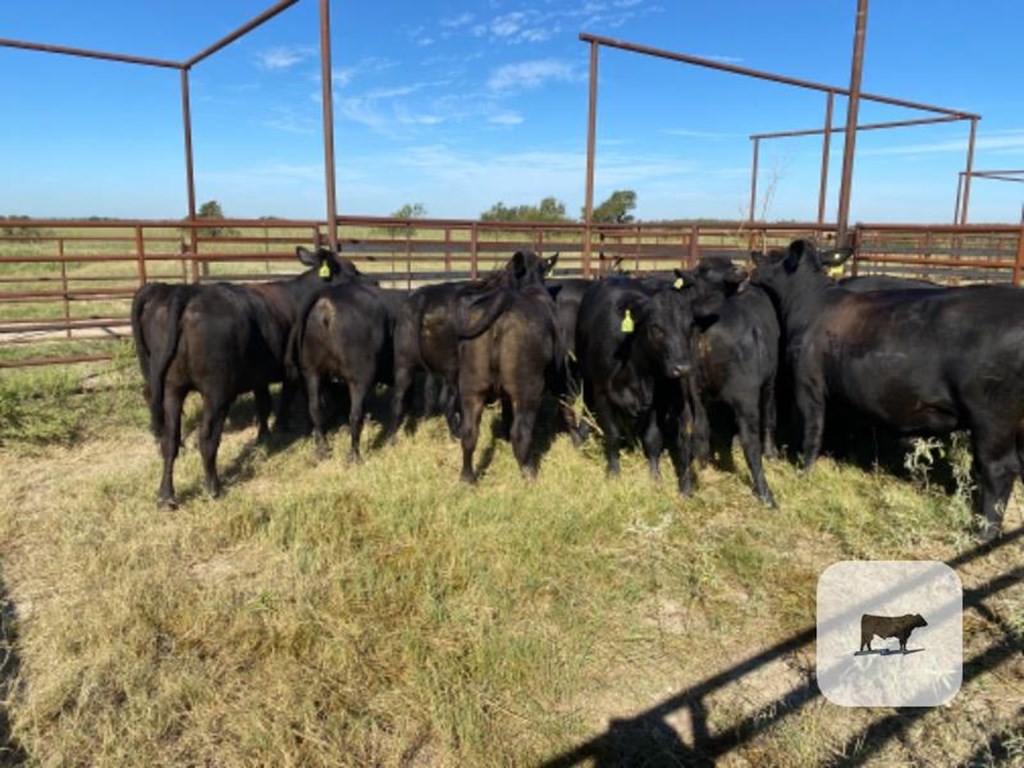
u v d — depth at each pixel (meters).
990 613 3.95
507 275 6.54
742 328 5.28
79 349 9.76
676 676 3.47
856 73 7.92
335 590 3.96
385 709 3.17
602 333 5.63
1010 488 4.72
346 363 6.05
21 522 4.88
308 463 6.18
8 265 20.94
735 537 4.78
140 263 8.27
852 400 5.44
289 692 3.20
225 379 5.26
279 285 6.49
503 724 3.12
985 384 4.59
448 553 4.43
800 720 3.17
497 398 5.79
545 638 3.63
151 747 2.91
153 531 4.69
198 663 3.39
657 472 5.84
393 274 9.36
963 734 3.09
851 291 5.83
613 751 3.00
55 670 3.32
